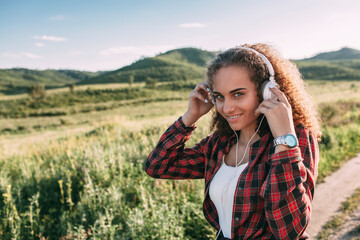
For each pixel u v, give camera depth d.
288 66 1.32
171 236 3.40
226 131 1.41
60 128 47.12
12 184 5.03
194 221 3.99
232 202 1.25
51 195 4.71
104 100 111.31
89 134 14.07
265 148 1.22
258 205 1.15
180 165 1.56
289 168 1.03
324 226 4.47
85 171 4.86
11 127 56.16
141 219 3.49
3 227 3.63
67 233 3.54
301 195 1.02
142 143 7.23
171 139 1.49
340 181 6.15
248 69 1.15
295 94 1.26
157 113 58.38
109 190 4.20
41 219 3.98
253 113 1.20
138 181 4.96
